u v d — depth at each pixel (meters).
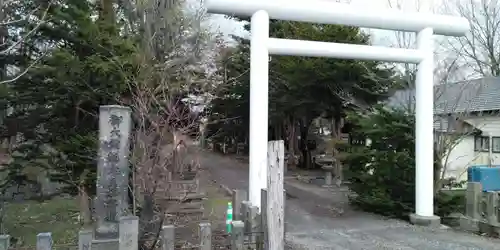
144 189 6.43
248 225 6.43
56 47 9.61
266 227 5.70
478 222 8.95
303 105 18.45
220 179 17.86
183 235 7.72
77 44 9.85
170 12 11.97
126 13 12.11
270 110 20.89
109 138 7.06
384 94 15.32
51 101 10.02
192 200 9.77
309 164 22.80
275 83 19.53
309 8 9.03
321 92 17.33
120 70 8.73
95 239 6.78
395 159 10.55
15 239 7.91
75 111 9.97
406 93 13.64
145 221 6.37
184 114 8.48
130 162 7.08
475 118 15.80
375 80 14.30
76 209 10.90
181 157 7.46
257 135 8.65
